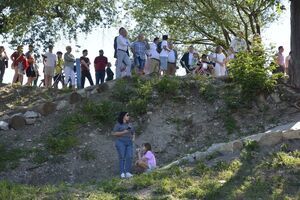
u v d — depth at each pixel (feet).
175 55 63.98
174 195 31.81
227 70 60.64
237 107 51.80
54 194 32.27
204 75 58.18
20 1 66.95
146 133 50.06
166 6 93.56
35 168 45.19
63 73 69.36
